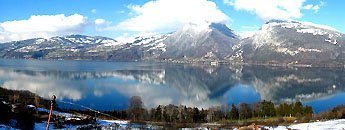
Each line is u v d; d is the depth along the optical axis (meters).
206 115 83.69
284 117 80.69
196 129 49.00
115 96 124.75
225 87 175.12
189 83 191.50
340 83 193.88
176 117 77.25
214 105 116.69
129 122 58.75
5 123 32.12
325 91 158.75
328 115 73.69
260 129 41.84
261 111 88.94
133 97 115.19
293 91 159.12
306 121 60.78
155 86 168.38
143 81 190.38
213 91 157.75
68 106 93.69
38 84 149.50
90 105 102.88
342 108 81.81
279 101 129.62
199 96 139.75
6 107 36.44
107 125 45.62
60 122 43.22
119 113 82.06
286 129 42.59
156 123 60.81
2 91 89.38
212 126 56.41
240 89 166.50
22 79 169.12
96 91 136.75
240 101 128.75
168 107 87.38
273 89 166.88
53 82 162.38
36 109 50.25
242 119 82.75
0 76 182.75
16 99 70.88
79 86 151.62
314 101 129.00
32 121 38.38
